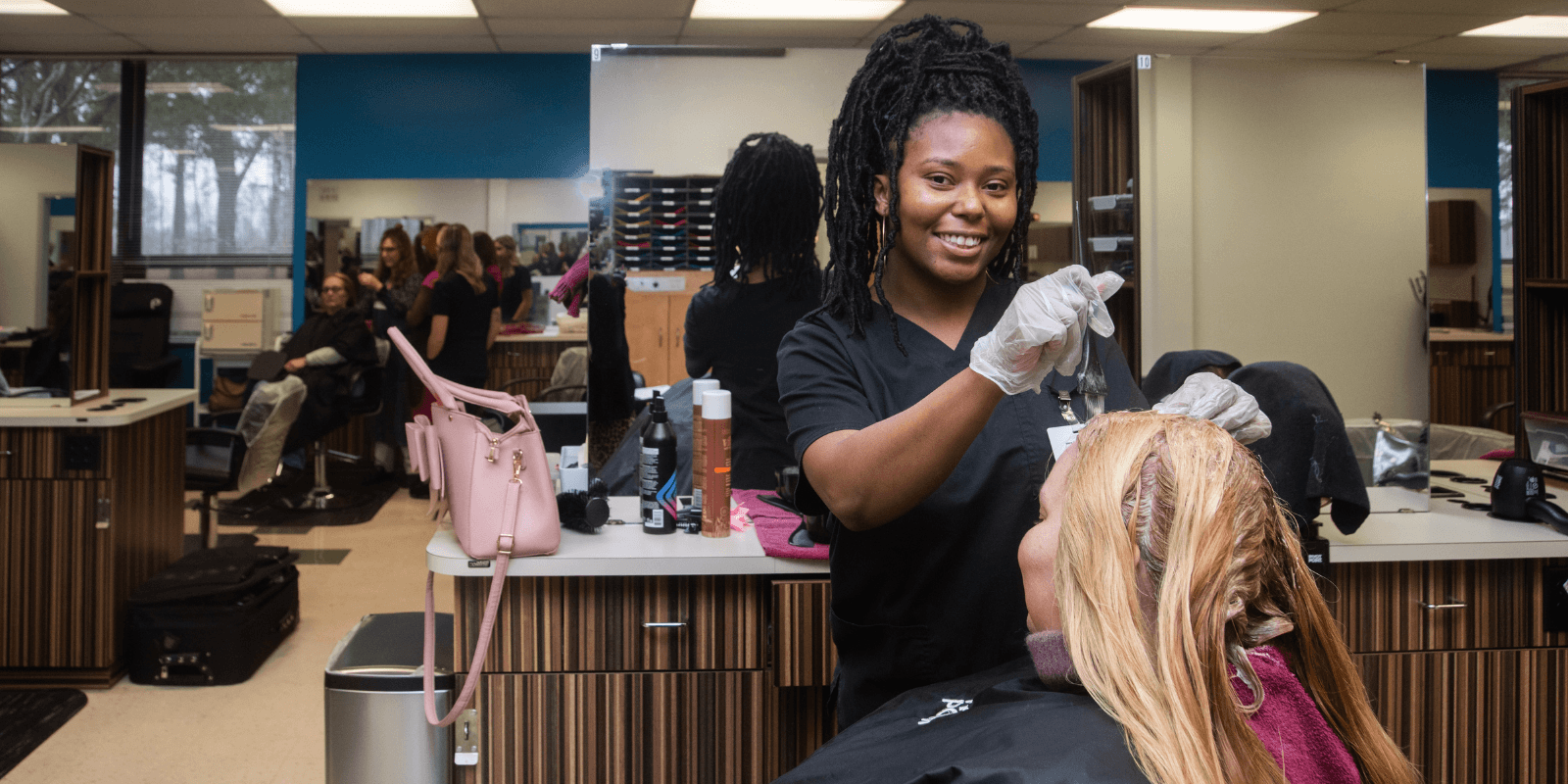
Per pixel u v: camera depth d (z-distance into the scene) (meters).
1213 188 2.31
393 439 6.82
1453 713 2.03
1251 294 2.32
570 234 7.11
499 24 6.26
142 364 6.86
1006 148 1.12
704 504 2.04
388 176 7.08
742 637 1.97
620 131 2.34
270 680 3.41
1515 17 6.11
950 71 1.13
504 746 1.95
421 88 7.06
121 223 7.14
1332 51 6.95
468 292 6.14
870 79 1.17
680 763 1.97
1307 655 0.75
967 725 0.78
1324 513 2.22
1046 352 0.87
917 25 1.18
